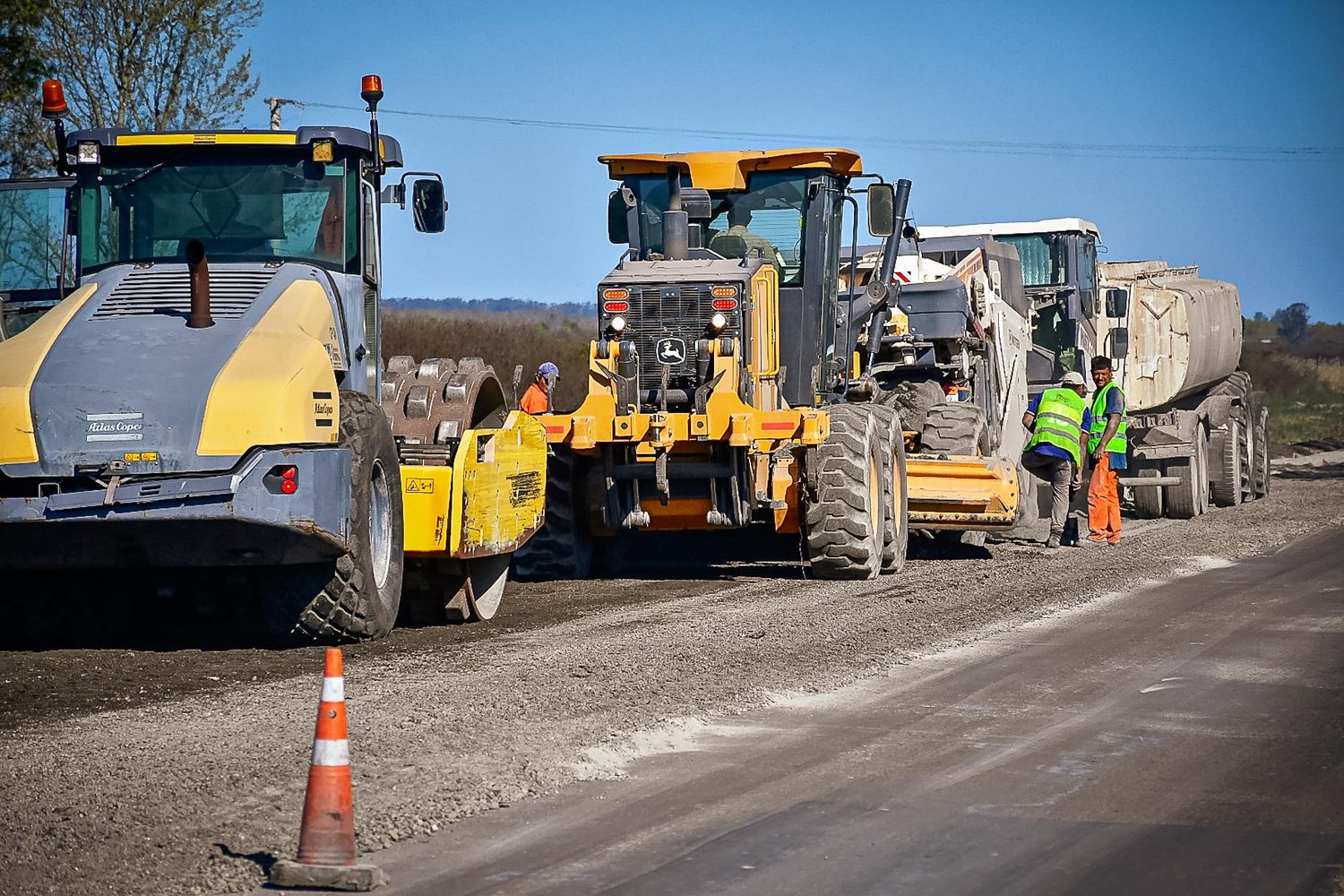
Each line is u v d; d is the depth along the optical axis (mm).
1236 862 8461
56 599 15852
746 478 20547
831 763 10602
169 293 15250
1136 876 8227
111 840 8797
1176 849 8695
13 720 11930
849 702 12672
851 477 20719
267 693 12938
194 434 13867
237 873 8266
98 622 16016
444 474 16422
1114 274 38406
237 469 13898
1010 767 10492
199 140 16266
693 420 19938
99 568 14688
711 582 21438
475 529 16734
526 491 18766
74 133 16438
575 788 9992
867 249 28281
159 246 16375
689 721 11766
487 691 12781
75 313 15031
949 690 13125
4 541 14078
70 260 16484
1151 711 12250
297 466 14070
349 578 15070
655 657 14422
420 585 17328
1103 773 10320
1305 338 155750
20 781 10000
